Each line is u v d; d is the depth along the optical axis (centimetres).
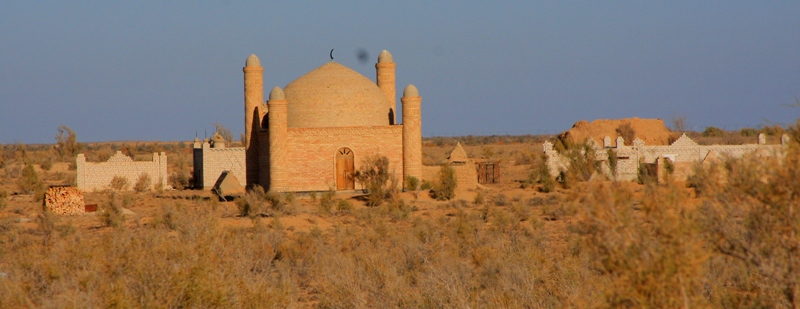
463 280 1683
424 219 3447
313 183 4534
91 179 5450
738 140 7400
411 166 4575
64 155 8831
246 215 3594
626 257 865
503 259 1902
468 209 3900
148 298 1196
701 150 5022
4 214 3728
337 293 1571
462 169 4838
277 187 4450
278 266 1988
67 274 1479
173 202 4291
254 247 2125
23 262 1689
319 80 4669
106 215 3212
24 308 1299
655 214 885
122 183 5403
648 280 851
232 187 4656
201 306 1228
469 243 2472
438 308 1455
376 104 4681
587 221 898
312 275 1934
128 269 1320
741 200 896
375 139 4584
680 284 848
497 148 11944
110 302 1166
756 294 1150
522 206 3512
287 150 4500
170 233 2495
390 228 2917
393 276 1705
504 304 1428
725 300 1155
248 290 1353
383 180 4294
